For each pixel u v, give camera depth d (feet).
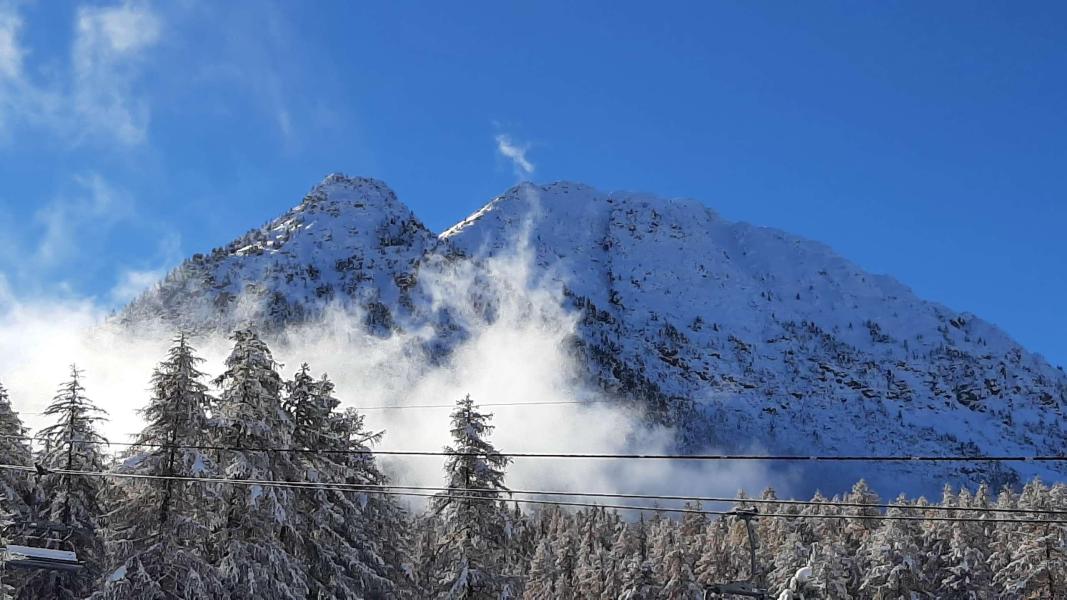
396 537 130.00
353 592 105.91
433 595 121.19
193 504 93.20
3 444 110.73
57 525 93.15
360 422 123.54
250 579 91.66
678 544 197.47
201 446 91.71
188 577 88.58
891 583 204.54
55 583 105.60
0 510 94.68
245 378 98.27
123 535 91.04
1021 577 184.85
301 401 111.96
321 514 107.34
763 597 102.83
